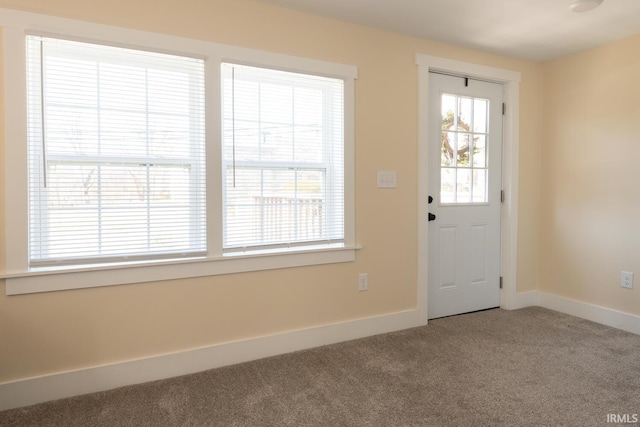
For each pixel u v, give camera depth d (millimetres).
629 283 3012
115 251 2182
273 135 2576
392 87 2953
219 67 2354
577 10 2527
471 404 1980
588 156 3264
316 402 2008
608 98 3113
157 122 2246
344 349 2676
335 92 2773
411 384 2184
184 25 2252
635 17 2654
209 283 2389
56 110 2025
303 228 2715
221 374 2318
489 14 2621
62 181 2055
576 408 1938
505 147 3547
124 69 2156
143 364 2217
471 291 3477
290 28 2555
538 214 3682
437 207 3271
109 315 2139
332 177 2795
